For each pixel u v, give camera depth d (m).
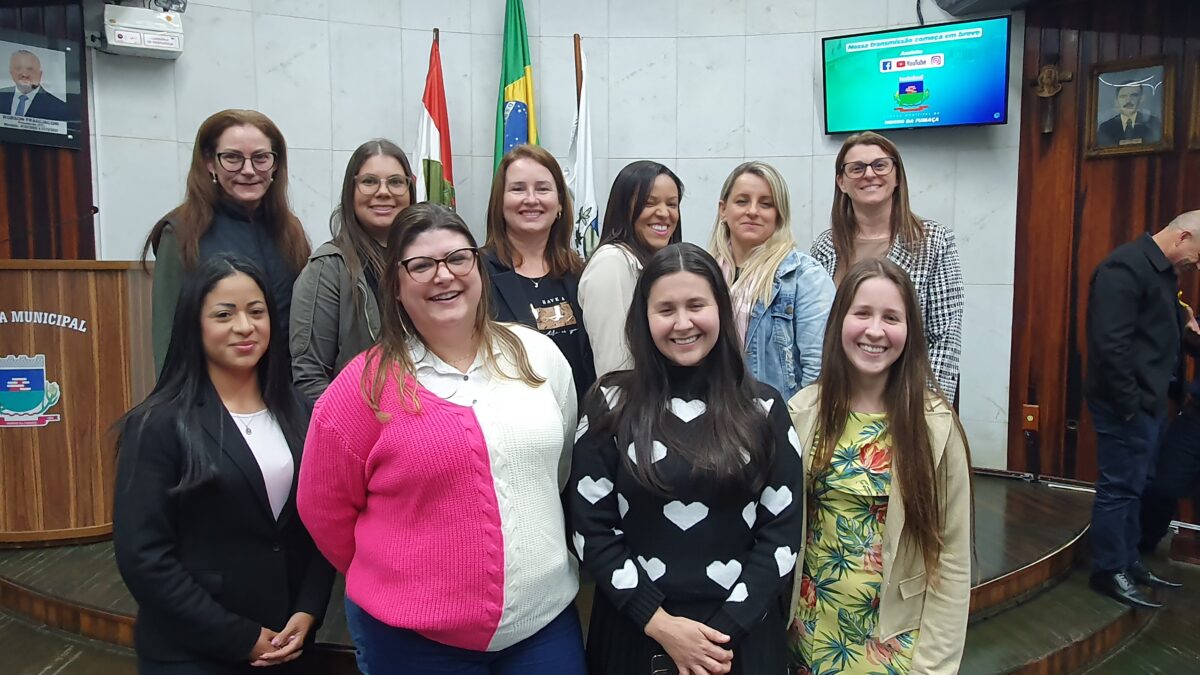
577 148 4.37
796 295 2.13
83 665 2.44
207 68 4.06
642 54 4.60
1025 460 4.25
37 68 3.60
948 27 4.07
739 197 2.22
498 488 1.40
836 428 1.69
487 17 4.57
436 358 1.48
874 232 2.63
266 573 1.63
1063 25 4.01
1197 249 2.78
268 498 1.64
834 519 1.66
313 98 4.30
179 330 1.64
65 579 2.80
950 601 1.61
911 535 1.63
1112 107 3.90
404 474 1.38
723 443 1.48
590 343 2.08
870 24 4.37
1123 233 3.92
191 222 2.21
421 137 4.23
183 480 1.54
